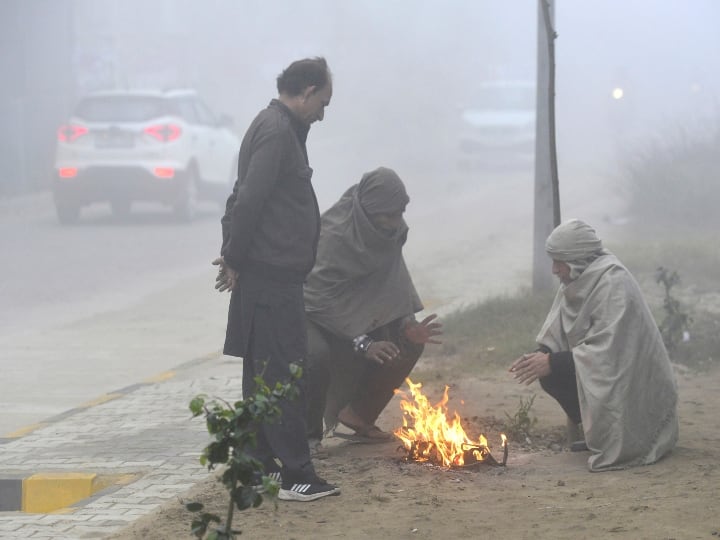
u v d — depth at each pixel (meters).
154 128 28.88
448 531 7.18
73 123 29.14
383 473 8.69
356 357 9.59
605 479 8.34
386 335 9.48
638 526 7.05
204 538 7.13
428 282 19.67
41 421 11.25
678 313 13.41
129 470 9.16
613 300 8.86
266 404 5.74
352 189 9.38
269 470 8.29
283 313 8.09
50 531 7.52
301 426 8.07
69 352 15.35
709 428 9.98
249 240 7.95
